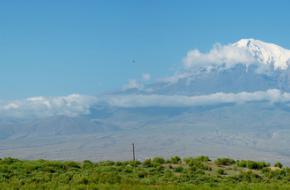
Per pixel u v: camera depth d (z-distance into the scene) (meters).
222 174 56.84
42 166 55.34
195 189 46.72
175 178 53.12
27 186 46.47
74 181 49.06
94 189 45.81
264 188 47.91
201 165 59.28
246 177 55.12
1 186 46.34
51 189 45.59
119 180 50.16
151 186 47.62
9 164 56.81
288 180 55.50
